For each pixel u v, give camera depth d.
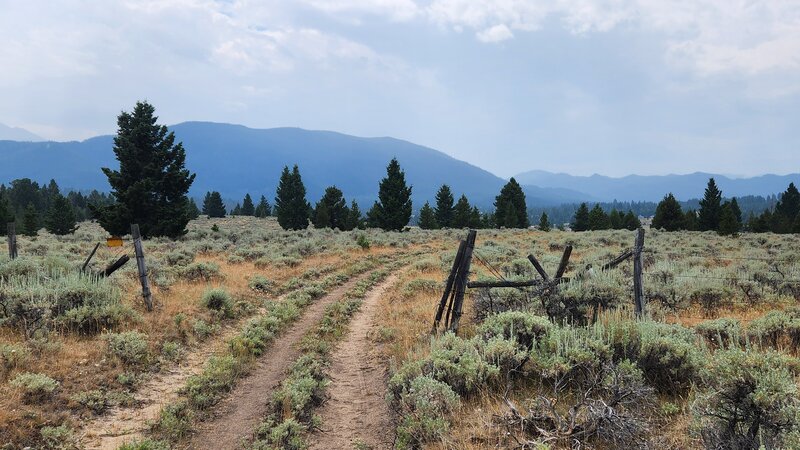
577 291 11.08
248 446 7.29
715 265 21.39
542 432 6.00
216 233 49.31
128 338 10.60
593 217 70.25
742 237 42.69
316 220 68.44
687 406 6.46
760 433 5.04
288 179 66.94
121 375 9.19
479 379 7.97
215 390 9.33
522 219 76.50
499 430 6.47
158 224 39.59
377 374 10.60
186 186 41.56
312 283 21.28
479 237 49.78
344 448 7.32
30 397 7.68
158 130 41.16
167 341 11.59
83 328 11.23
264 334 13.00
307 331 13.99
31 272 14.45
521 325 9.43
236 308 15.61
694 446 5.55
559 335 8.50
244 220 109.44
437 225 77.12
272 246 33.09
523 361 8.29
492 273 21.38
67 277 13.61
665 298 12.81
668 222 59.25
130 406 8.39
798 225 58.03
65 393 8.16
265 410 8.62
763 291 13.98
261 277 20.23
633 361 7.72
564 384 7.61
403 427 7.16
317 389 9.29
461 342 9.44
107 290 12.96
